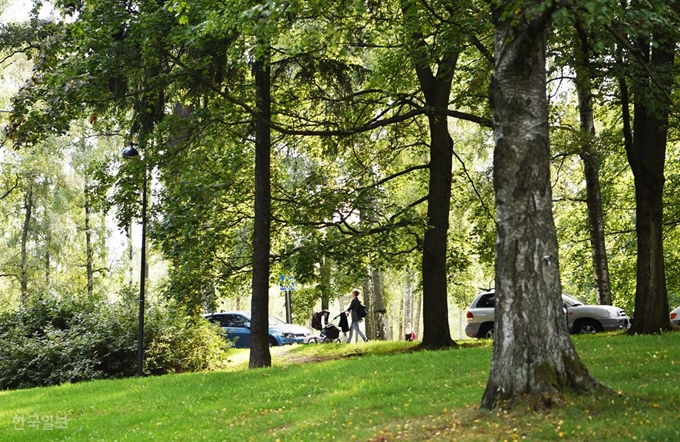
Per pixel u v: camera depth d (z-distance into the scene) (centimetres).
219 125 1834
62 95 1595
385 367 1473
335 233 2106
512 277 908
